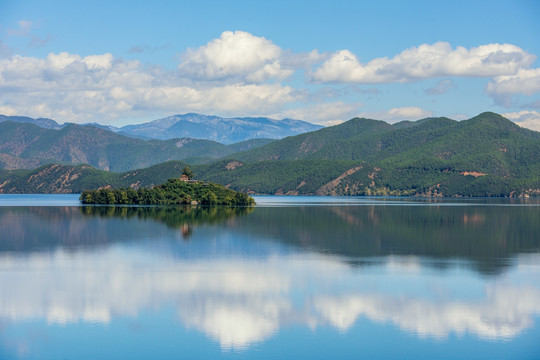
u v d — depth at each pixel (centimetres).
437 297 8888
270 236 16700
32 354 6606
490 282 9925
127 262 11931
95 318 7850
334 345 6875
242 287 9544
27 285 9700
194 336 7162
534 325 7581
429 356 6556
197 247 14212
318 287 9538
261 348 6788
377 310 8194
